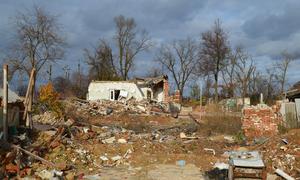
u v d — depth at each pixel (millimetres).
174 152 17141
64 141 16000
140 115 36031
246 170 10055
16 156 12648
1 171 11867
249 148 16609
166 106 43500
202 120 29625
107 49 67562
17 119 16969
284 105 23953
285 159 14297
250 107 20094
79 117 28953
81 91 64125
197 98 66500
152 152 16875
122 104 40812
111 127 23562
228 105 40688
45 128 18328
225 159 15523
